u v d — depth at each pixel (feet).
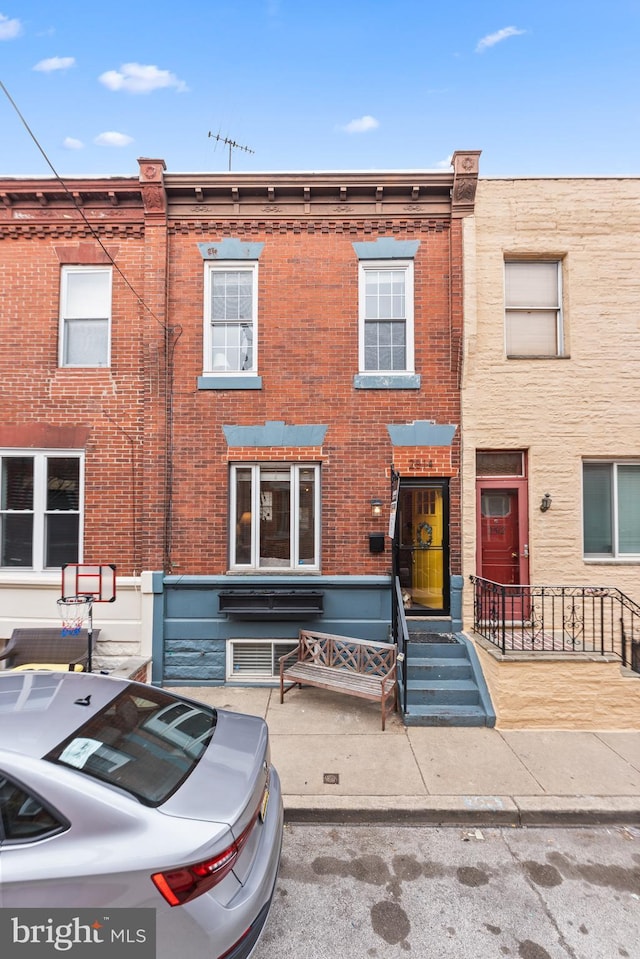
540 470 22.67
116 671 19.80
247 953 7.54
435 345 23.04
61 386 22.98
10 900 6.80
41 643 21.38
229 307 23.63
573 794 14.03
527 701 18.16
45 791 7.38
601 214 23.18
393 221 23.31
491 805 13.43
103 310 23.57
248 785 8.76
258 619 21.75
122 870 6.97
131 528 22.67
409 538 22.85
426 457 22.70
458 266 22.86
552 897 10.57
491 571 23.38
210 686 21.76
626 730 18.12
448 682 19.62
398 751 16.29
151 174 22.62
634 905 10.38
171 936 6.97
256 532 23.02
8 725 8.50
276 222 23.34
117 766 8.26
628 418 22.68
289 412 22.93
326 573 22.52
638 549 23.20
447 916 10.01
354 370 23.00
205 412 22.90
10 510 23.11
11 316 23.22
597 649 20.57
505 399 22.81
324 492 22.68
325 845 12.24
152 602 22.03
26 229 23.40
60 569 22.88
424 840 12.48
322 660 20.57
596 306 23.00
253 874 8.23
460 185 22.65
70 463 23.26
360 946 9.27
